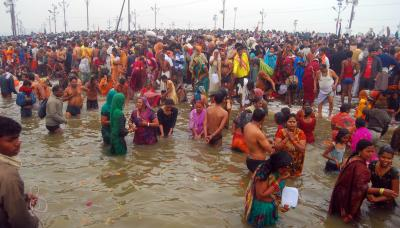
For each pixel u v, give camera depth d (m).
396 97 10.28
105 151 8.02
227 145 8.60
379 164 5.72
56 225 4.97
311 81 12.17
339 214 5.43
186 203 5.69
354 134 7.55
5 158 3.09
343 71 12.61
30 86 11.05
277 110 12.19
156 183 6.41
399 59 14.32
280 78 13.66
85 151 7.99
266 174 4.89
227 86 12.70
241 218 5.27
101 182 6.39
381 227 5.20
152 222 5.10
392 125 10.53
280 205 5.60
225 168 7.18
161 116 9.16
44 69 21.28
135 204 5.63
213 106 8.58
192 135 9.31
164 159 7.61
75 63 19.55
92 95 12.16
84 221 5.09
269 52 14.16
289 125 6.77
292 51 14.57
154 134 8.65
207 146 8.50
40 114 9.66
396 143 7.92
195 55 13.55
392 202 5.75
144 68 14.32
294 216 5.39
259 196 4.95
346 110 8.42
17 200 2.97
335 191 5.38
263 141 6.27
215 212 5.43
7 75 14.23
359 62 14.48
